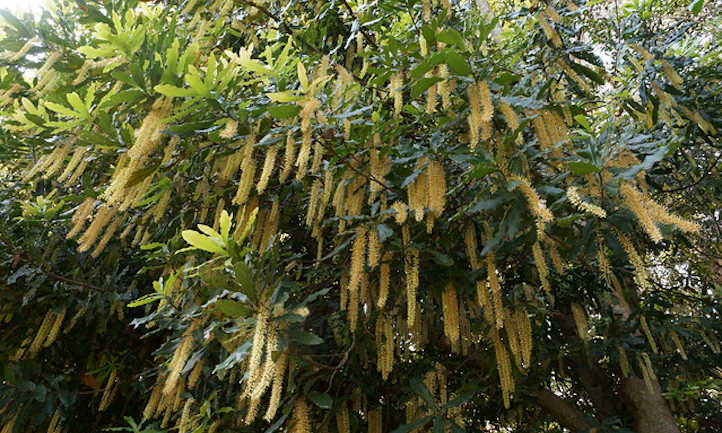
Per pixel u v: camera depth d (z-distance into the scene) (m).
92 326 4.43
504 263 2.99
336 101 2.60
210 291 2.43
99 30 2.38
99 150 2.99
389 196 2.85
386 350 2.90
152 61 2.55
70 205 4.00
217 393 3.32
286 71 2.95
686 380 4.82
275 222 3.00
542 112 2.50
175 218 3.34
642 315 3.93
